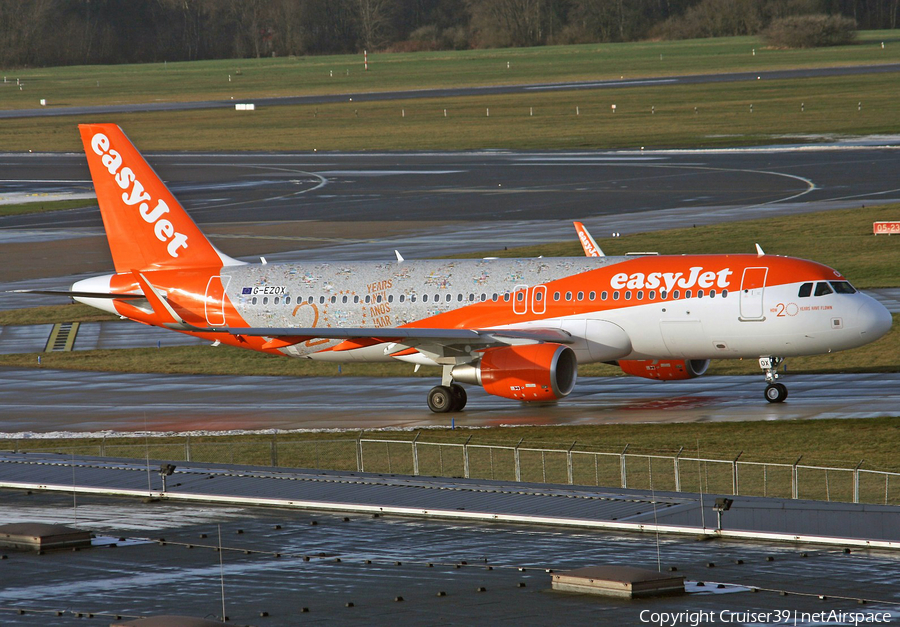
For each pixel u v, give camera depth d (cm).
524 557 8438
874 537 8844
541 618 7050
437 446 17288
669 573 7894
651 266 19750
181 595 7700
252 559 8556
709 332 19188
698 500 10000
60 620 7238
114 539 9194
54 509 10269
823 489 14038
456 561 8388
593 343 19712
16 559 8644
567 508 9781
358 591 7706
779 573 7812
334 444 17762
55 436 19338
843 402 19200
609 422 18600
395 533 9225
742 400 19975
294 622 7106
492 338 19588
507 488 10625
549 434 17775
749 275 19100
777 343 18950
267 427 19500
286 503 10231
